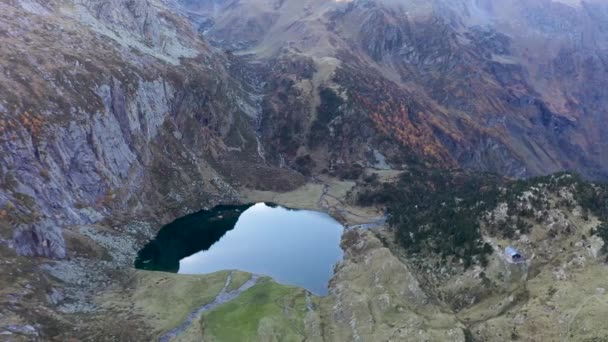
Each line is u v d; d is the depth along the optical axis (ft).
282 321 328.08
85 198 470.39
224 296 372.99
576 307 299.17
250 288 378.12
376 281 358.23
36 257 372.79
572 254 346.74
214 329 321.32
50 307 325.21
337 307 343.67
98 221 467.11
